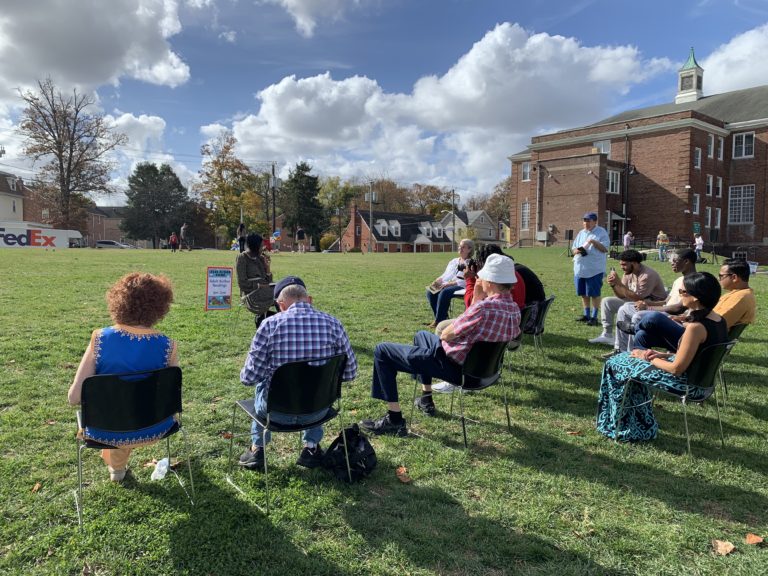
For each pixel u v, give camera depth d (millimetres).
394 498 3371
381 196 96812
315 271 17891
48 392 5031
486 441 4305
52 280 12742
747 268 5266
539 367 6520
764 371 6488
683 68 51750
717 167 43438
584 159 41125
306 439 3818
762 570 2699
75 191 47812
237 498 3320
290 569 2674
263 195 73000
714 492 3508
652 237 42125
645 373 4176
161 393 3033
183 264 18859
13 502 3193
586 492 3484
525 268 6461
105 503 3217
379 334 8070
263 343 3389
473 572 2676
